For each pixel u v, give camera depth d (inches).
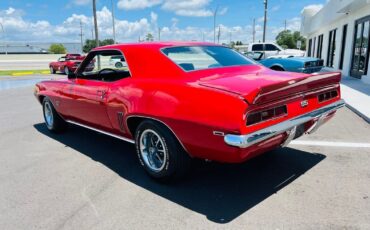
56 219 117.7
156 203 127.3
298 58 422.9
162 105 129.3
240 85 118.2
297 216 114.3
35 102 381.7
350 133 216.8
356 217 112.5
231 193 134.0
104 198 132.6
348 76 608.7
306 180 143.3
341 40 693.3
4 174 160.4
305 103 134.5
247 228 108.3
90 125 189.0
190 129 120.3
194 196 132.3
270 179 146.1
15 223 116.0
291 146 190.1
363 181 140.6
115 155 185.0
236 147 108.3
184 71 138.2
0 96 441.4
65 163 173.9
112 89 156.3
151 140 145.1
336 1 641.0
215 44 176.2
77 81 188.5
